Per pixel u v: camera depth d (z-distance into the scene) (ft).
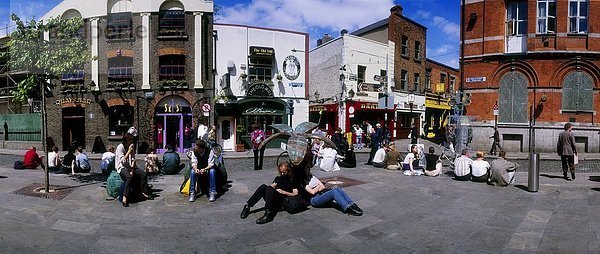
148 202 23.58
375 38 96.27
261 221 19.31
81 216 20.21
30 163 39.83
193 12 64.69
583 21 58.29
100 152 63.67
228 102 66.74
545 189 28.17
